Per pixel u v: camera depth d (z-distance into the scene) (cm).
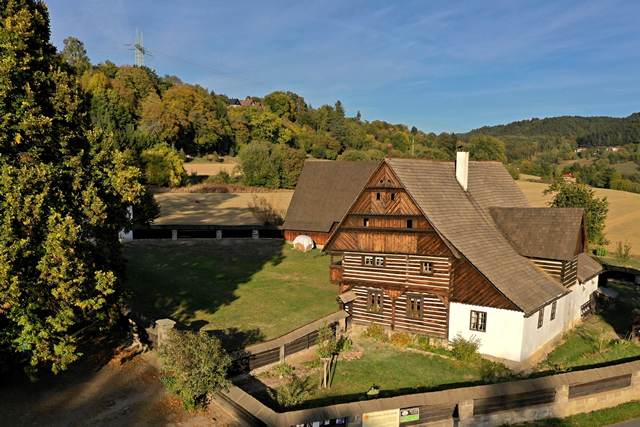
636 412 2066
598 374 2044
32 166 1766
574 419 1988
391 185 2755
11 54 1777
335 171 5491
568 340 2877
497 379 2303
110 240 2128
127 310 2464
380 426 1727
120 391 1964
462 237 2694
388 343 2727
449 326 2620
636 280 4084
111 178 2055
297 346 2452
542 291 2597
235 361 2147
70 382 2025
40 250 1759
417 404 1773
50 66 1903
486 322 2497
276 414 1603
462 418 1834
